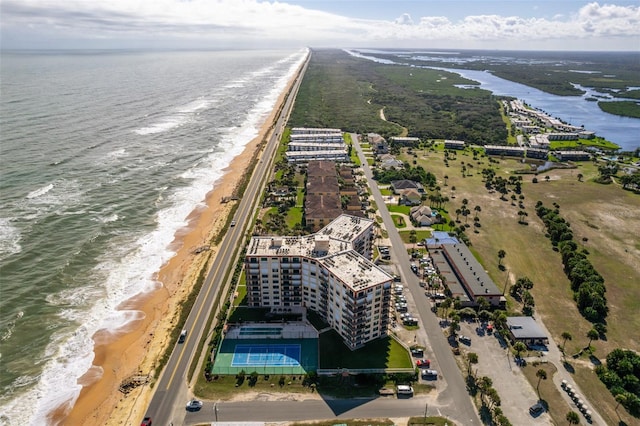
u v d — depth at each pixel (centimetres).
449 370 14662
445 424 12662
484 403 13412
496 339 16162
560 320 17375
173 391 13750
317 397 13550
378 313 15400
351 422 12675
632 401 13100
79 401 13575
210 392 13675
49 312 17238
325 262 16100
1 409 13225
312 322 16775
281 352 15388
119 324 16875
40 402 13512
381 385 14025
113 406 13288
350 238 18375
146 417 12781
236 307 17662
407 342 15912
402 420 12781
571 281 19775
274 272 16850
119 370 14750
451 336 16250
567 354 15525
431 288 19025
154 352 15375
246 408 13125
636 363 14450
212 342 15662
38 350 15462
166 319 17062
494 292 17925
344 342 15762
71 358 15212
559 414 13075
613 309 18100
